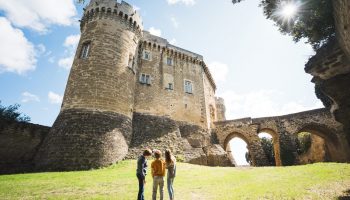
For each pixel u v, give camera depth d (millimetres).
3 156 17281
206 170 16141
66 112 18781
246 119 30281
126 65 23000
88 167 16297
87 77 20094
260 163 26891
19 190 9609
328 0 9055
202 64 35281
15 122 18672
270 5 11289
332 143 28141
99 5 23750
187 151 24672
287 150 27219
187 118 29062
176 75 30922
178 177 13383
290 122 28812
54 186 10477
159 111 26703
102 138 17984
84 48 22328
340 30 7508
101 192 9438
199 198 8266
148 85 27359
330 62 9328
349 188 8641
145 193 9266
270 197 7816
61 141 16969
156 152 8023
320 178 10953
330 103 11656
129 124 21844
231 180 12141
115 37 22953
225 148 30375
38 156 17516
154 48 30422
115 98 20688
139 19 26422
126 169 16047
